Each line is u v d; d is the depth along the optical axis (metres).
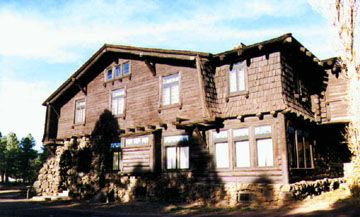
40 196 22.94
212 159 16.11
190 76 17.31
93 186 20.92
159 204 16.36
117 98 21.09
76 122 23.47
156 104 18.66
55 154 23.91
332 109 17.83
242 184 14.77
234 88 16.20
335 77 18.05
